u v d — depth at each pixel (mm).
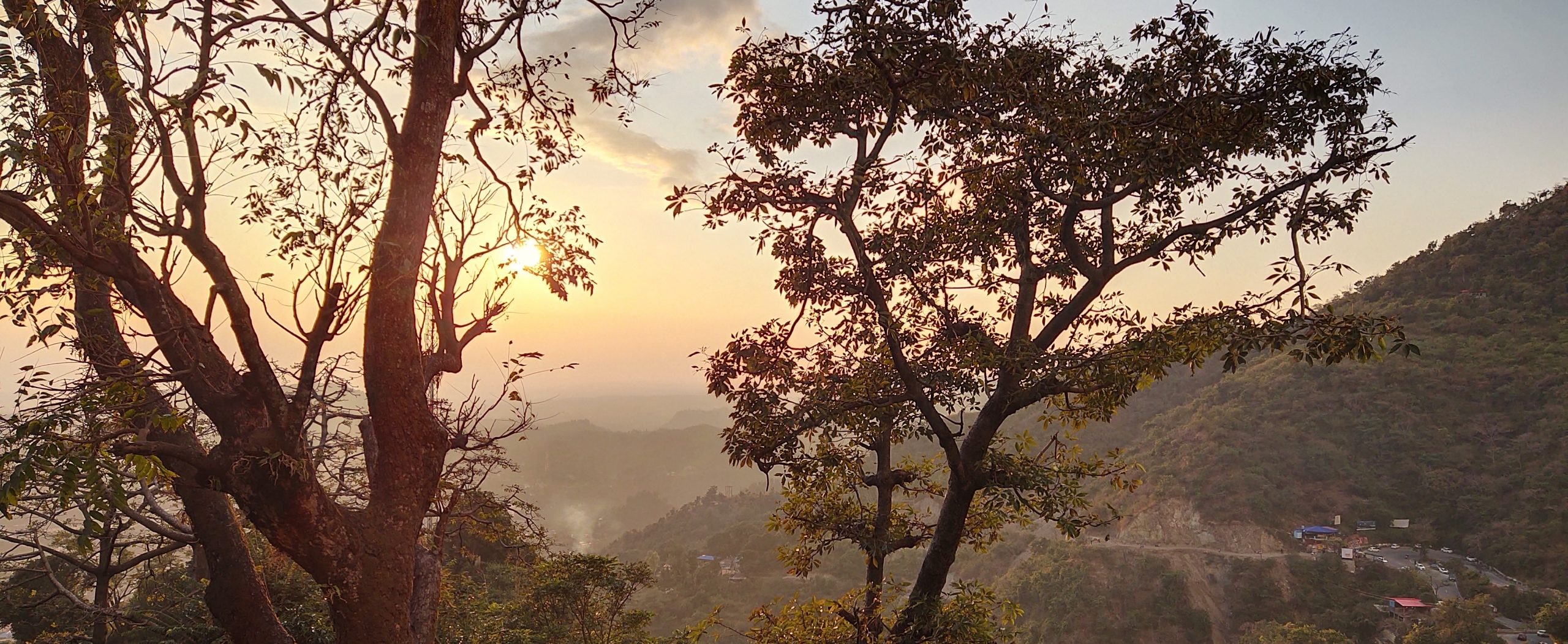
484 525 9273
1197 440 87750
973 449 8242
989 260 8805
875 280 8133
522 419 6480
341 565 5238
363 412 9914
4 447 3756
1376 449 81062
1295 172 7562
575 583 15992
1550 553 63125
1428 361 89312
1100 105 7641
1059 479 8062
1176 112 7188
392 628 5402
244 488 4945
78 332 5137
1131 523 78438
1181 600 65625
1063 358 7293
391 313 5379
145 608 14344
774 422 8672
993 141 7875
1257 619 64375
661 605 82875
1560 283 92875
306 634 12375
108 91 5160
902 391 8906
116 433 4207
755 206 7723
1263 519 75062
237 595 7676
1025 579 73375
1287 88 7203
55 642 14484
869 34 6562
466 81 5953
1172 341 6383
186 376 4879
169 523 8781
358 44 5480
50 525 11188
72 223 4367
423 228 5508
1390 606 61062
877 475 9570
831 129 8211
